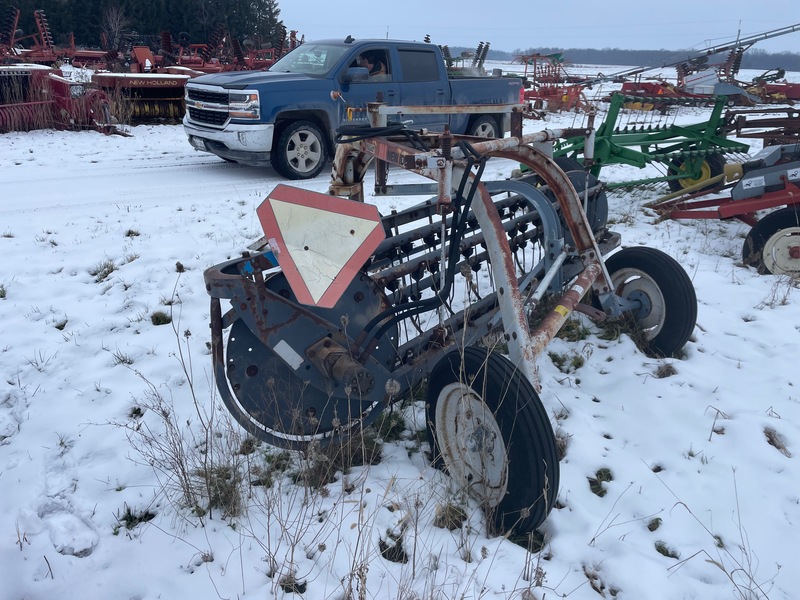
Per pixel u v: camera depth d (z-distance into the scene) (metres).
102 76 14.81
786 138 8.69
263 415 3.13
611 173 11.19
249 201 8.14
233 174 9.93
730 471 3.30
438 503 2.96
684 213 7.09
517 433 2.63
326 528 2.84
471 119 11.61
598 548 2.80
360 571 2.39
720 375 4.21
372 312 3.29
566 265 4.48
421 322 4.63
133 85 15.02
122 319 4.93
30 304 5.17
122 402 3.89
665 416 3.75
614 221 7.84
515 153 3.38
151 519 2.98
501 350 4.16
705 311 5.23
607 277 4.03
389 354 3.33
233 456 3.31
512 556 2.70
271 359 3.09
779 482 3.22
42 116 13.84
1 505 3.09
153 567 2.68
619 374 4.19
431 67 10.72
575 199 3.75
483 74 12.47
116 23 45.09
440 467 3.24
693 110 22.44
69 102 13.79
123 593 2.57
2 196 8.22
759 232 6.18
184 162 10.91
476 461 2.97
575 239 3.90
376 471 3.24
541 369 4.27
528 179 4.68
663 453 3.45
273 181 9.42
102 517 2.99
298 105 9.28
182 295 5.34
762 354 4.54
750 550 2.82
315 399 3.24
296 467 3.28
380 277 3.56
